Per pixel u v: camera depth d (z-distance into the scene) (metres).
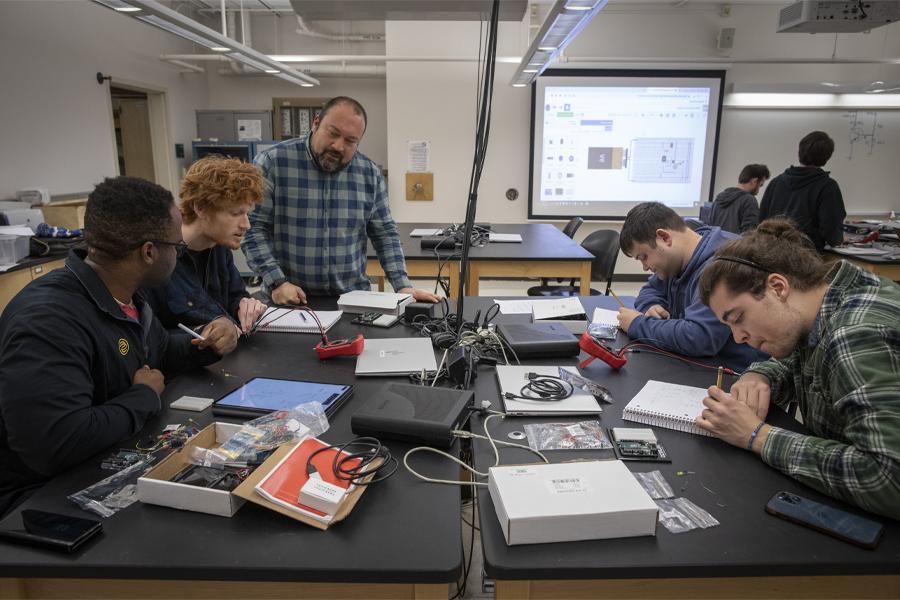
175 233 1.09
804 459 0.87
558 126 5.50
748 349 1.43
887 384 0.81
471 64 5.40
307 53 6.24
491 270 3.15
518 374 1.28
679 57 5.39
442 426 0.97
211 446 0.98
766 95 5.44
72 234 3.37
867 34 5.44
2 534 0.74
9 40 3.80
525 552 0.73
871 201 5.81
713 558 0.72
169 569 0.70
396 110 5.49
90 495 0.83
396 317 1.75
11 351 0.91
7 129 3.80
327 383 1.23
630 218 1.74
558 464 0.86
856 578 0.75
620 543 0.75
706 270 1.02
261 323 1.66
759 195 5.80
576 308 1.80
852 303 0.91
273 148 2.01
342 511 0.78
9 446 0.97
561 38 2.79
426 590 0.73
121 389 1.11
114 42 4.88
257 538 0.75
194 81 6.21
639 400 1.14
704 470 0.92
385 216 2.25
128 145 5.79
